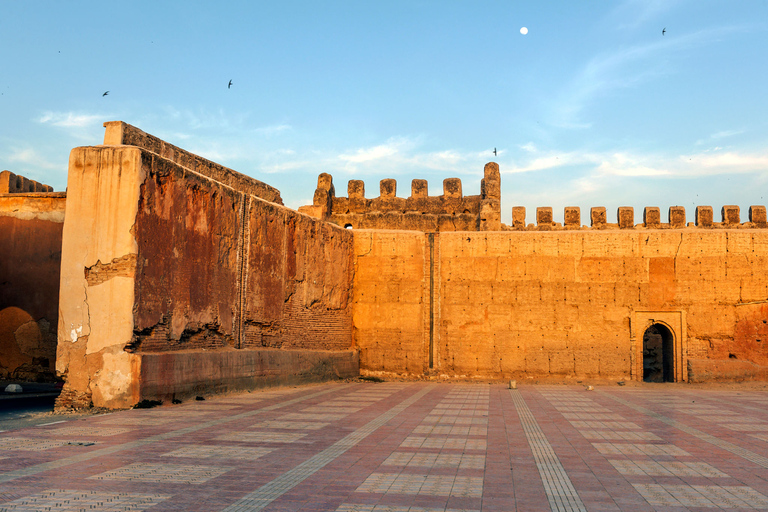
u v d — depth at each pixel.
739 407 16.69
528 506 6.74
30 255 21.50
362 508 6.62
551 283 26.58
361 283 27.86
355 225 33.41
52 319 21.19
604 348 26.03
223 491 7.22
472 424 12.90
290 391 20.38
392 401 17.41
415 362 27.12
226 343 19.00
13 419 13.18
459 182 33.09
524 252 26.89
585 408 16.17
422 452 9.71
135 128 17.75
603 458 9.39
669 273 25.91
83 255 15.09
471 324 26.98
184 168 16.94
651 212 31.33
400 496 7.10
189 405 15.73
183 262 16.88
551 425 12.92
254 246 20.47
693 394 20.83
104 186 15.13
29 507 6.49
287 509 6.55
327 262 25.64
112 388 14.73
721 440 11.13
